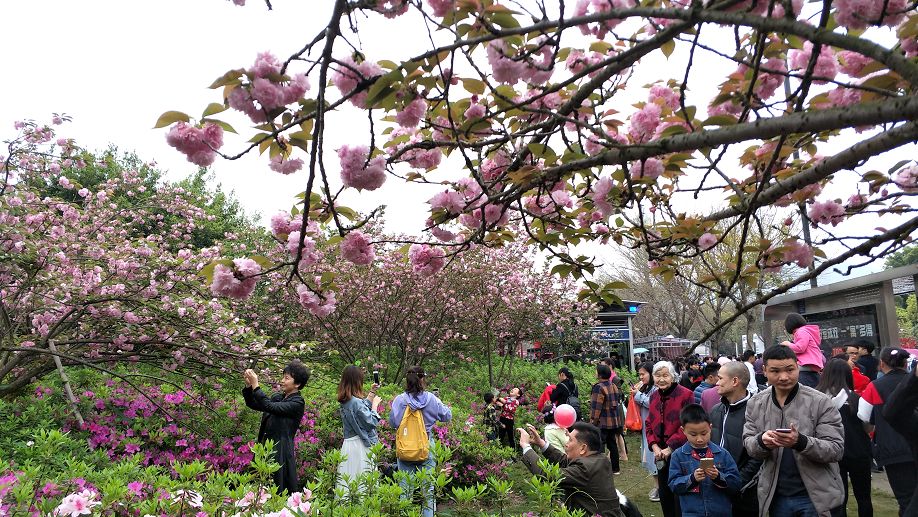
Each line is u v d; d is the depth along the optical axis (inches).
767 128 53.9
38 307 244.7
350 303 434.6
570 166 75.3
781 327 702.5
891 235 72.7
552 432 198.4
